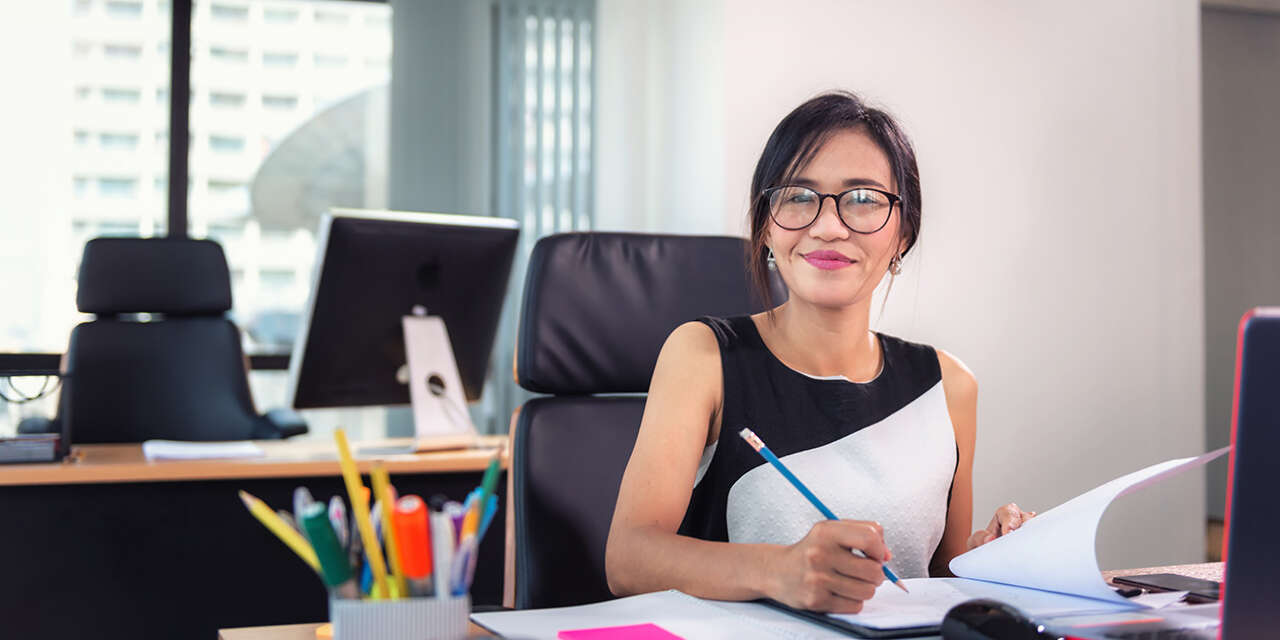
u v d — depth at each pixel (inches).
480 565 92.8
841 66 114.0
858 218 46.6
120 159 152.5
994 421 117.9
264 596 89.0
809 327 50.3
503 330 156.3
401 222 89.8
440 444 93.8
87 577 84.5
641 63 139.2
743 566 39.3
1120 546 123.6
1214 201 179.3
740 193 112.3
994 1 119.2
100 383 112.4
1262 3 166.9
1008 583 42.3
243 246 155.3
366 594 29.4
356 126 158.1
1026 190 120.0
